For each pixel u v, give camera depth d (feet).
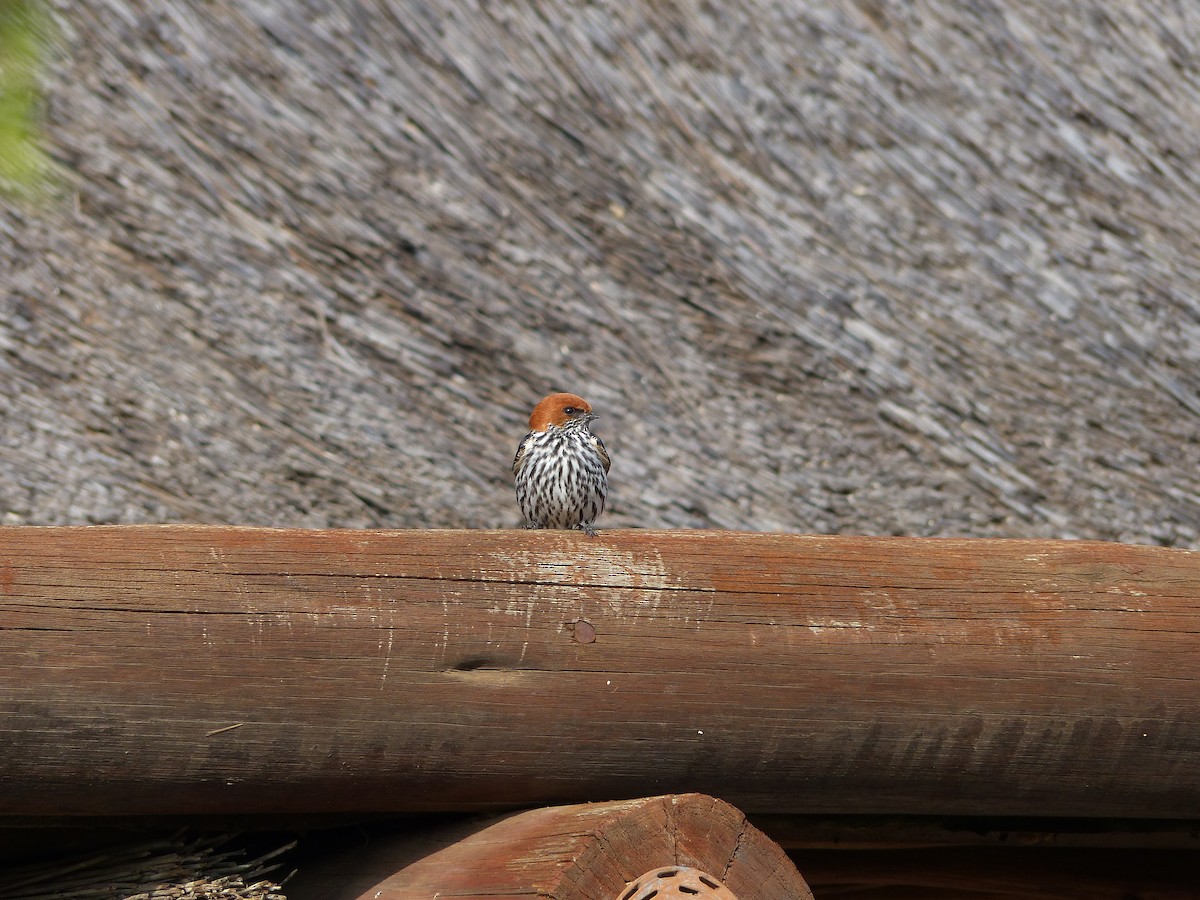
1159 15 57.62
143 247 39.65
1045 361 43.98
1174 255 48.80
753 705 18.53
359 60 47.09
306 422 36.37
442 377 39.14
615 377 40.29
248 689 16.79
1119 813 21.29
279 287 39.91
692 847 16.98
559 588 18.04
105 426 34.01
